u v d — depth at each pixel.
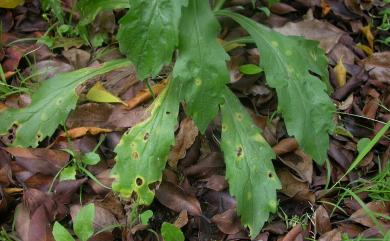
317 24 0.77
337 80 0.73
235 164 0.58
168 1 0.51
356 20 0.81
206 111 0.55
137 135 0.58
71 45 0.72
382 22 0.81
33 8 0.76
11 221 0.58
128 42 0.52
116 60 0.65
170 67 0.68
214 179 0.62
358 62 0.76
